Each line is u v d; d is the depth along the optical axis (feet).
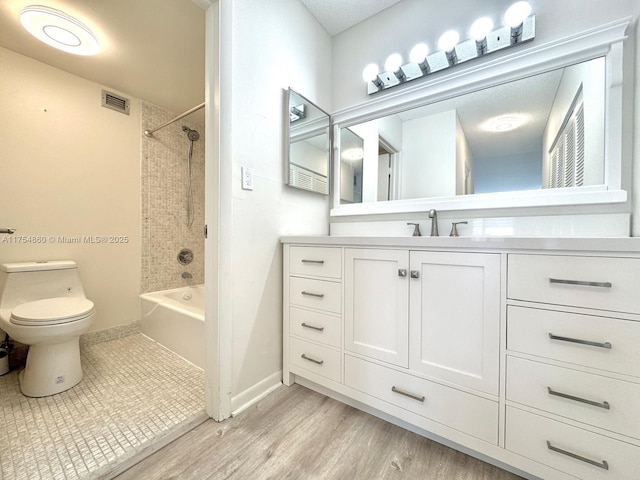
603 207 3.95
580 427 2.74
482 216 4.90
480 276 3.25
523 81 4.70
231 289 4.27
